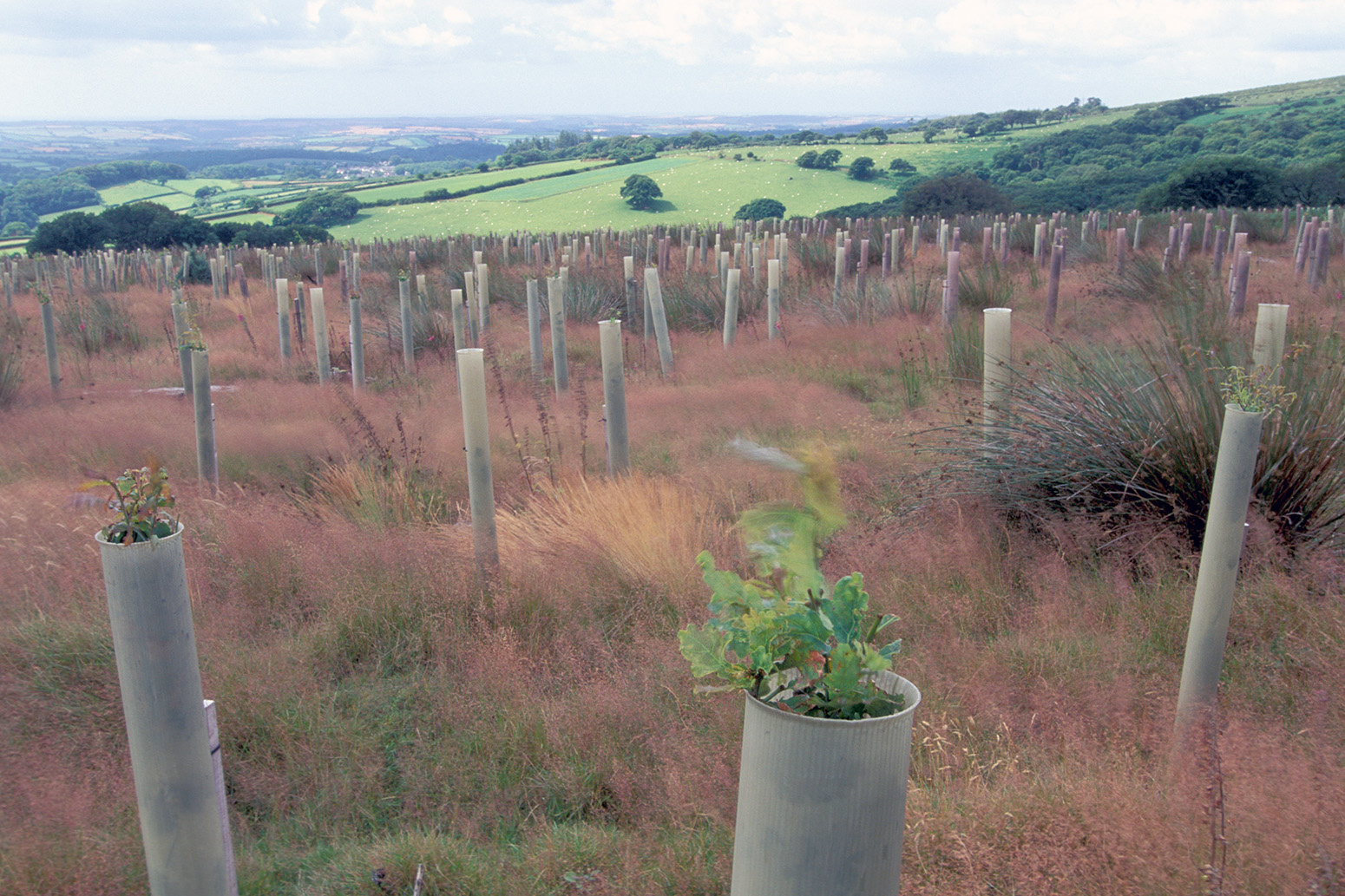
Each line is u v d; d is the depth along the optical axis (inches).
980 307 480.7
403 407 364.2
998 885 83.3
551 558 179.2
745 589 53.5
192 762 69.7
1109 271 524.4
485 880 93.3
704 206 3597.4
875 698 52.8
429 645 154.6
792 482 191.5
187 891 70.9
